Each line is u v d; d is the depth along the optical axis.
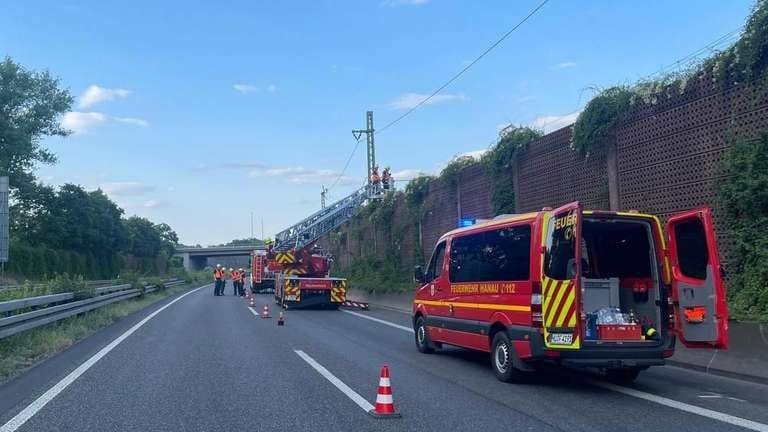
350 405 8.88
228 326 19.84
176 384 10.31
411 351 14.52
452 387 10.28
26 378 10.80
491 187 22.58
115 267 75.44
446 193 26.86
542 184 19.47
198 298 37.91
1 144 51.28
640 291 10.51
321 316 24.48
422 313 14.27
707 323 9.70
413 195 29.92
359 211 39.03
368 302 32.62
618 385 10.50
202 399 9.22
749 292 11.86
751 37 12.05
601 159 16.58
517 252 10.64
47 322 15.32
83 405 8.82
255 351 14.14
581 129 16.98
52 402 8.99
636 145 15.30
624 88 15.90
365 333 18.17
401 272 31.78
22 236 60.69
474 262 12.09
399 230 32.28
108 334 17.44
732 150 12.41
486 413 8.47
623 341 9.87
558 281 9.87
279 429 7.63
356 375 11.21
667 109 14.36
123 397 9.34
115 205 75.50
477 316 11.74
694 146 13.59
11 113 52.75
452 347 15.30
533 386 10.40
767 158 11.83
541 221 10.16
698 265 9.89
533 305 10.01
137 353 13.73
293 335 17.44
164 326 19.70
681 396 9.61
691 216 9.97
